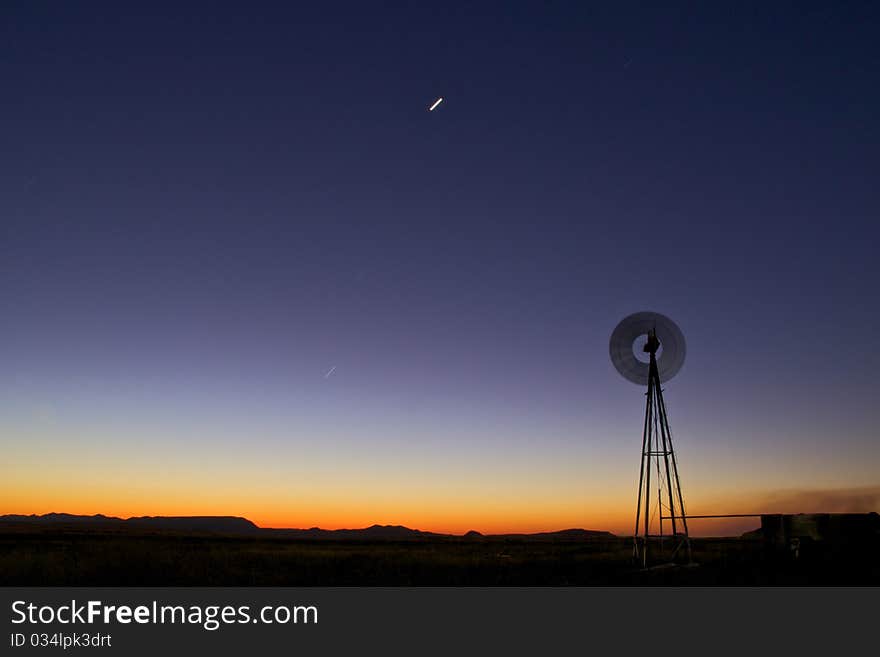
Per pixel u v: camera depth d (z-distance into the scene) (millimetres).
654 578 25172
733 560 30172
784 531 29594
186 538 92750
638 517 29094
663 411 29141
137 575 26406
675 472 28719
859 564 27172
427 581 25531
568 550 53031
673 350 29375
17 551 37938
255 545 66438
